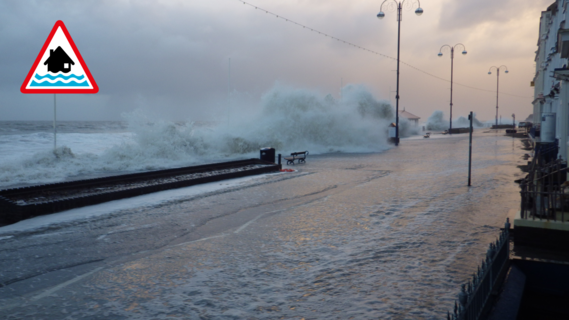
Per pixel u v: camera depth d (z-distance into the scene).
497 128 76.12
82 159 18.86
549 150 13.55
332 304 4.41
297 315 4.16
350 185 13.48
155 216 8.98
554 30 20.59
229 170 16.67
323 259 5.97
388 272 5.36
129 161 19.50
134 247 6.70
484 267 4.14
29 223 8.25
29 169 16.50
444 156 24.16
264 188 12.94
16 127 63.09
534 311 5.35
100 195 10.41
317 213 9.24
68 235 7.41
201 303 4.49
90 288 4.96
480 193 11.30
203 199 11.04
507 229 5.55
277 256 6.16
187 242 6.99
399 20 36.56
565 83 10.69
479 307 3.78
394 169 18.11
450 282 4.95
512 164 18.72
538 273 5.39
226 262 5.90
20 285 5.07
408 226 7.84
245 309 4.32
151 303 4.50
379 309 4.25
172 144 22.95
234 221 8.53
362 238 7.07
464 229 7.48
